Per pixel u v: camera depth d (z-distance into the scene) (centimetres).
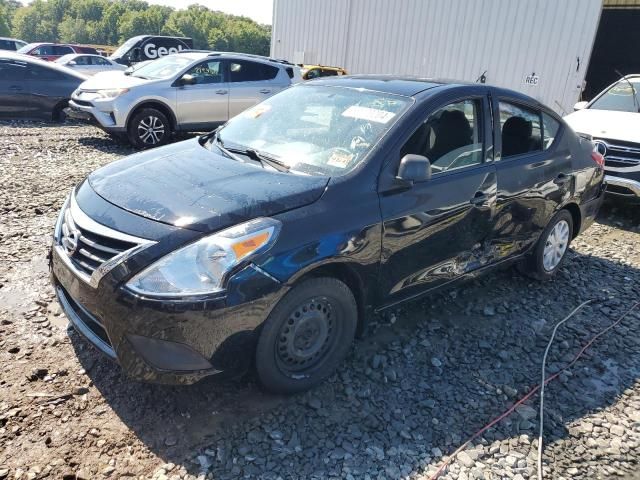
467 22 1400
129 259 254
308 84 415
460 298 439
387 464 260
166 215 269
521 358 361
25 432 259
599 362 363
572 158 460
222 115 1004
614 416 309
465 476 257
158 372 255
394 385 320
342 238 286
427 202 331
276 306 270
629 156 656
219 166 326
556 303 446
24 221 523
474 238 376
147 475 241
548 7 1259
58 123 1156
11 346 321
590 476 264
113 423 270
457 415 299
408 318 397
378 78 397
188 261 252
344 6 1686
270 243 263
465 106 370
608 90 809
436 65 1482
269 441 268
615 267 536
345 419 288
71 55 2036
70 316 296
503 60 1348
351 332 315
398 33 1558
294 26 1883
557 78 1270
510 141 407
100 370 306
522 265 467
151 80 940
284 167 326
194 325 249
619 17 2139
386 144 321
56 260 295
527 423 296
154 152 368
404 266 330
